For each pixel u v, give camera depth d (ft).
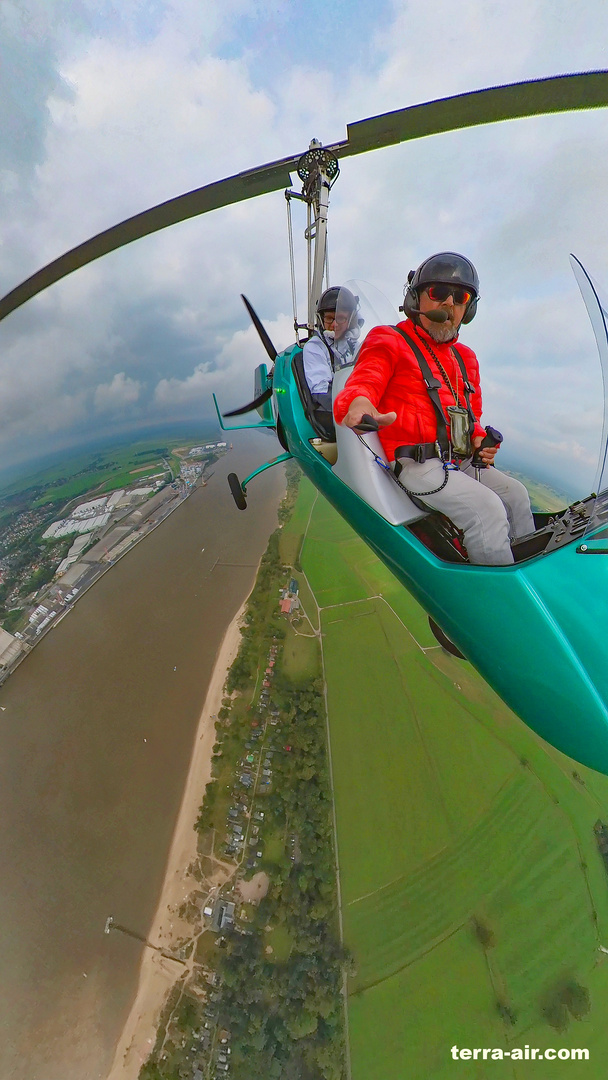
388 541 7.87
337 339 9.75
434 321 6.73
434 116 15.12
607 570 5.99
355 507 8.69
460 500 6.76
